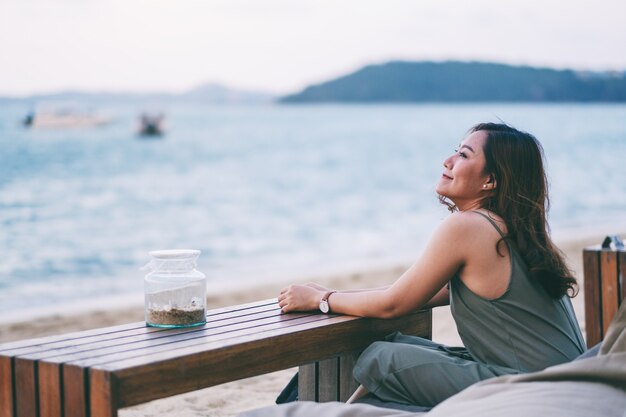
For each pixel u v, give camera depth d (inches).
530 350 107.5
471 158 115.5
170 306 108.5
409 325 125.3
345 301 116.1
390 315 113.6
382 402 110.0
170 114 5816.9
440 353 110.3
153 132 3243.1
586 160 1846.7
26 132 3361.2
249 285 421.7
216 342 99.2
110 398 85.5
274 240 735.1
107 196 1187.9
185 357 92.8
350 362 124.9
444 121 5007.4
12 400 93.5
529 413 85.0
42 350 96.0
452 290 113.7
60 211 978.1
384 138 3270.2
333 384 127.3
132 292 456.1
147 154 2352.4
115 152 2381.9
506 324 108.7
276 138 3314.5
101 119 3774.6
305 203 1149.1
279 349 104.0
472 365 107.3
